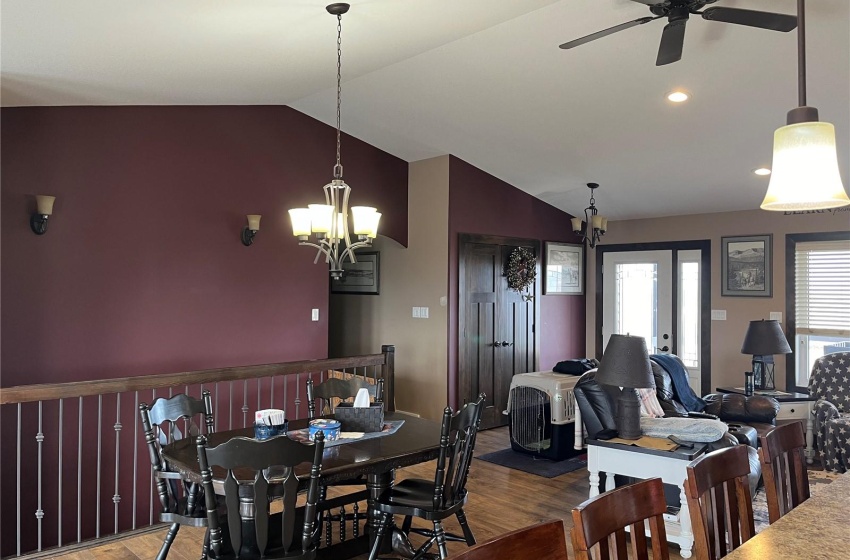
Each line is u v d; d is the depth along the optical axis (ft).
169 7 8.83
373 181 20.66
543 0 11.05
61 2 8.13
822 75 12.65
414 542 11.82
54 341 13.80
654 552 4.94
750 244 21.81
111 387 11.64
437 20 11.44
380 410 10.73
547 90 15.01
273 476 8.21
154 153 15.47
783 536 4.87
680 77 13.56
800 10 5.56
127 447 14.82
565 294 25.14
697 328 23.18
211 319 16.42
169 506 9.43
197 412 10.72
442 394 20.47
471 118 17.35
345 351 24.23
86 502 14.21
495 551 3.90
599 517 4.47
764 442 6.56
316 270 18.69
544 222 24.13
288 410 17.89
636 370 11.19
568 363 18.53
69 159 14.06
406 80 15.43
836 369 18.45
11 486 13.16
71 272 14.07
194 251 16.14
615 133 16.96
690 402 17.42
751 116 14.83
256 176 17.42
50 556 10.89
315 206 11.08
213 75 13.20
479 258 21.53
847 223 19.66
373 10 10.48
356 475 8.73
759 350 18.45
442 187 20.62
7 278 13.16
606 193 22.20
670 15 8.77
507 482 15.39
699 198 21.31
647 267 24.61
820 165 5.23
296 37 11.36
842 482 6.29
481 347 21.52
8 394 10.48
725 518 5.74
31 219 13.46
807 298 20.53
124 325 14.88
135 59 11.10
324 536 12.12
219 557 7.80
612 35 12.25
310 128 18.78
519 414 18.21
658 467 11.07
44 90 12.32
